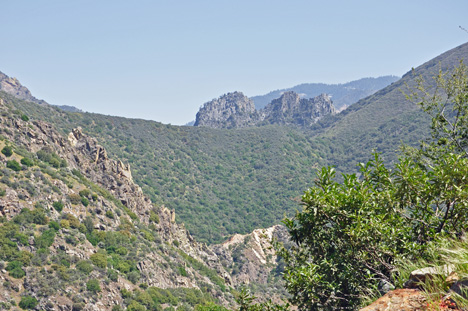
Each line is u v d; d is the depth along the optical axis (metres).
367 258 9.05
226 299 99.50
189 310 78.94
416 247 8.77
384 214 9.82
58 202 82.19
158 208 122.75
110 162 117.25
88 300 65.25
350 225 10.12
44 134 104.31
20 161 84.88
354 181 10.52
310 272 10.13
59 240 73.69
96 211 90.62
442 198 8.88
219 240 189.62
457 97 14.60
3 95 188.50
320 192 10.41
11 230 68.69
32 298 59.69
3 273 61.28
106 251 81.31
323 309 10.24
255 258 164.62
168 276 88.00
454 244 6.52
